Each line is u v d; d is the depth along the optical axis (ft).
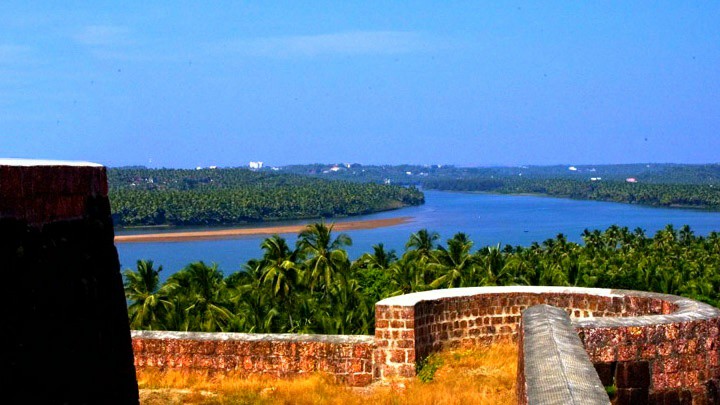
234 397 52.34
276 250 201.16
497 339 61.41
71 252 21.50
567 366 23.90
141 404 50.78
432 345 58.65
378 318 56.39
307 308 171.32
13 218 18.61
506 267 193.26
